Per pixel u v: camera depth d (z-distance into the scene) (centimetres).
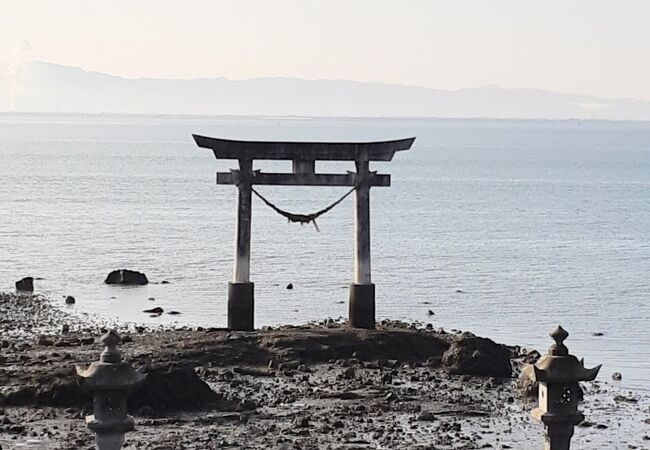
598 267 7869
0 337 4741
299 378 3928
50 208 12269
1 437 3123
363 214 4516
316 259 8131
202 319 5472
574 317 5784
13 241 9050
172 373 3494
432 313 5825
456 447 3181
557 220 11575
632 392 4016
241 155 4453
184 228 10331
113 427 2256
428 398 3731
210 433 3225
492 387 3916
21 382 3572
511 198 14575
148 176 18225
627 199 14575
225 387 3759
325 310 5834
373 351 4259
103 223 10688
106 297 6200
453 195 14988
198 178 17850
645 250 8988
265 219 11331
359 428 3344
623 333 5328
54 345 4356
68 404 3422
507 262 8088
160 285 6725
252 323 4503
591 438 3375
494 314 5841
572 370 2270
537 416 2308
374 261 8025
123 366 2278
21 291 6394
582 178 19038
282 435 3234
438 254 8512
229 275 7231
